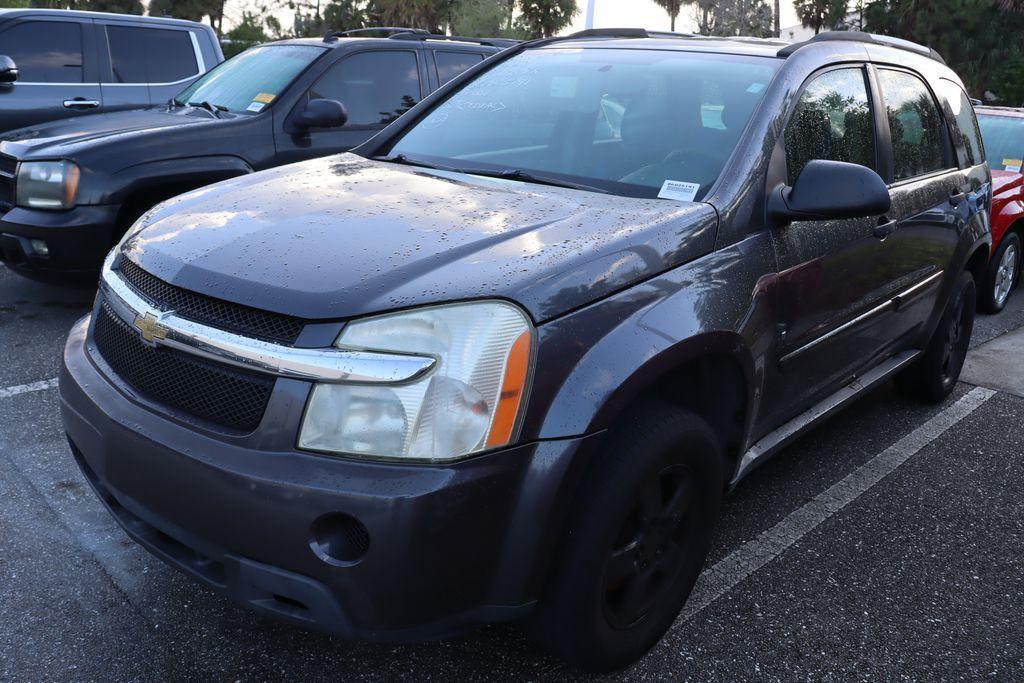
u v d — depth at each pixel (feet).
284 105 19.22
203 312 6.84
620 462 7.20
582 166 9.66
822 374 10.57
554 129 10.28
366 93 20.74
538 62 11.65
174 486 6.73
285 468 6.29
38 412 13.30
